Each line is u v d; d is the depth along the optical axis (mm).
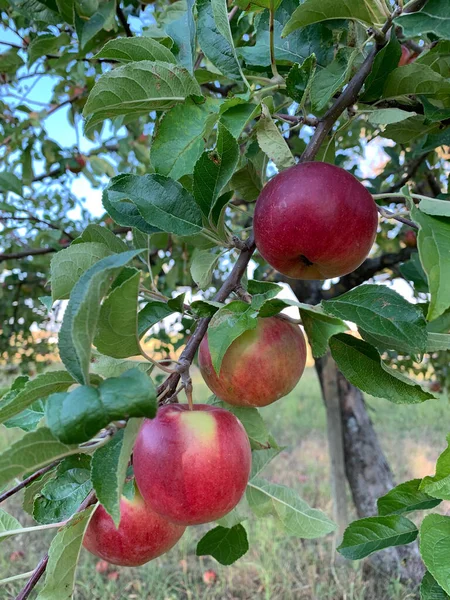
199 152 1079
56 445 826
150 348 4281
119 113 1146
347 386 4316
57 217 4242
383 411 8766
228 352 1147
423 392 1027
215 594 3971
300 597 3854
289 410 9375
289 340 1182
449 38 917
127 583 4133
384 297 939
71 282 1021
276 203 1056
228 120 1073
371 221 1070
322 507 5098
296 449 7164
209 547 1462
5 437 7484
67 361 768
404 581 3865
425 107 1266
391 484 4180
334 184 1037
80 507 1063
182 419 981
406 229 3180
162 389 1034
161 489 953
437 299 741
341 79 1152
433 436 7277
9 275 4496
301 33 1288
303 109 1164
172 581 4195
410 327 905
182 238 1278
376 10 1099
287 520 1413
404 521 1129
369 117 1261
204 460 945
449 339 1070
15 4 1912
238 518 1414
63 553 1037
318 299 3467
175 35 1342
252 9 1181
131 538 1136
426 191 2934
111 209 1146
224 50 1192
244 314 932
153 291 1188
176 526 1211
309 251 1057
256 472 1457
